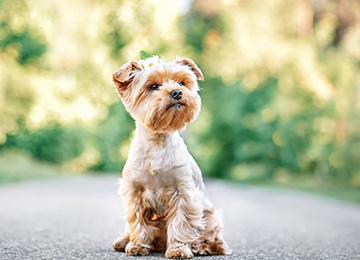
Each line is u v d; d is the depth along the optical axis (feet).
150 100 15.23
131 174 15.61
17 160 69.15
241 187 68.49
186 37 105.81
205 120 96.63
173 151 15.48
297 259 16.47
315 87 77.56
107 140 87.66
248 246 19.61
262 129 81.30
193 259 15.01
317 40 82.58
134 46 83.41
